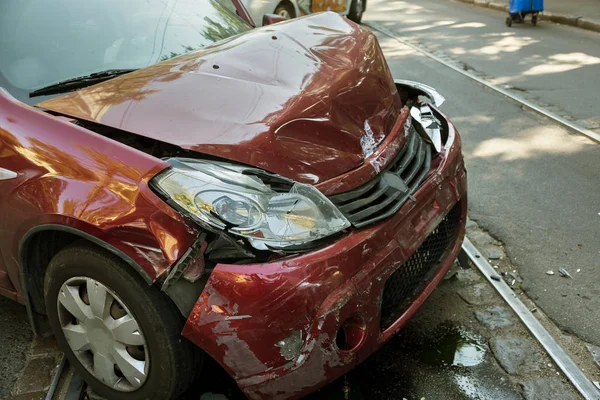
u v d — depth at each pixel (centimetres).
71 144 214
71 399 247
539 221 378
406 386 249
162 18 315
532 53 834
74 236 232
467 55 847
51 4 292
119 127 218
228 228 191
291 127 223
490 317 289
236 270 191
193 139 211
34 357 275
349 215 212
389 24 1162
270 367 196
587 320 285
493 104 620
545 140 514
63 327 239
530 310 294
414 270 249
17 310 310
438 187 253
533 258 338
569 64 762
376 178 232
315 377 201
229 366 198
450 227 278
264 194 199
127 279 205
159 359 211
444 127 291
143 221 195
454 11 1289
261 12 888
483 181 441
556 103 609
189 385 222
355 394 246
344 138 233
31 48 275
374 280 210
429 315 293
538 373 253
